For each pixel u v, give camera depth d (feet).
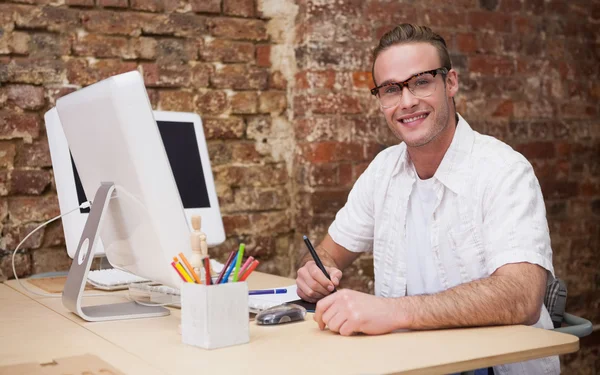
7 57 8.16
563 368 10.86
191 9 9.07
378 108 9.65
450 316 4.48
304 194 9.42
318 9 9.27
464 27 10.18
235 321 4.19
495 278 4.80
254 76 9.45
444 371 3.75
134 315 5.10
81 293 4.99
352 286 9.54
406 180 6.21
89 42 8.54
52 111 6.99
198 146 7.63
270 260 9.59
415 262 6.16
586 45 11.16
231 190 9.34
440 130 5.72
